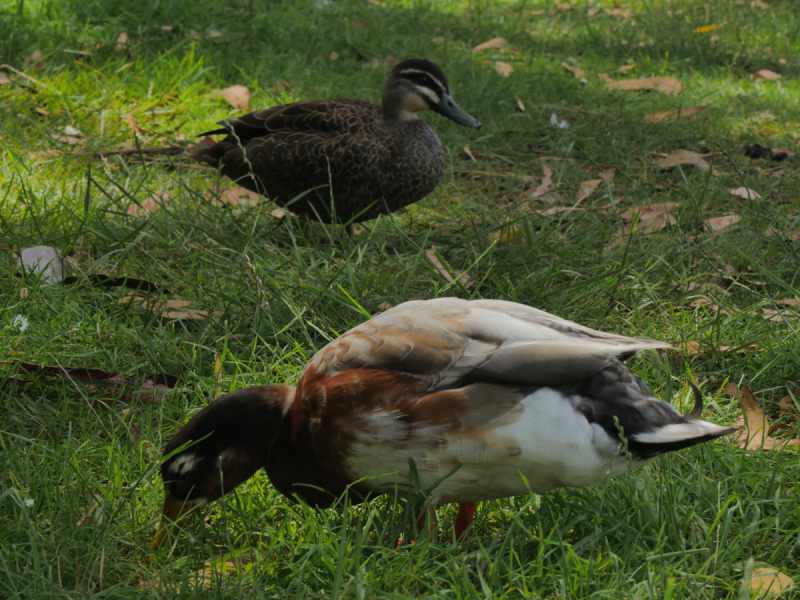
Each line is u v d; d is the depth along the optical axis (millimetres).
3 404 4227
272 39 10500
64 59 9141
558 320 3432
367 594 3016
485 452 3090
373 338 3281
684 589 3133
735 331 5082
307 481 3455
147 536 3500
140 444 3863
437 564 3219
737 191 7230
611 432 3084
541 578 3139
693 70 11008
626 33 12281
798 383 4730
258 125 6590
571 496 3721
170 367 4652
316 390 3277
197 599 3033
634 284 5531
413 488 3232
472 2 13445
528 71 10422
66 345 4680
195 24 10305
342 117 6438
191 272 5598
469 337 3201
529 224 6168
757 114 9555
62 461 3766
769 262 6117
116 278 5301
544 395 3064
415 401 3115
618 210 7000
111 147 7602
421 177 6555
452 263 5980
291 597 3084
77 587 3041
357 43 10781
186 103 8500
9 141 7234
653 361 4504
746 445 4008
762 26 13102
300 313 4840
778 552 3361
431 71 6477
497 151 8398
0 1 9984
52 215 6121
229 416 3432
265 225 6223
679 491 3596
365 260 5984
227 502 3652
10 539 3307
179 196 6762
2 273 5309
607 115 9102
